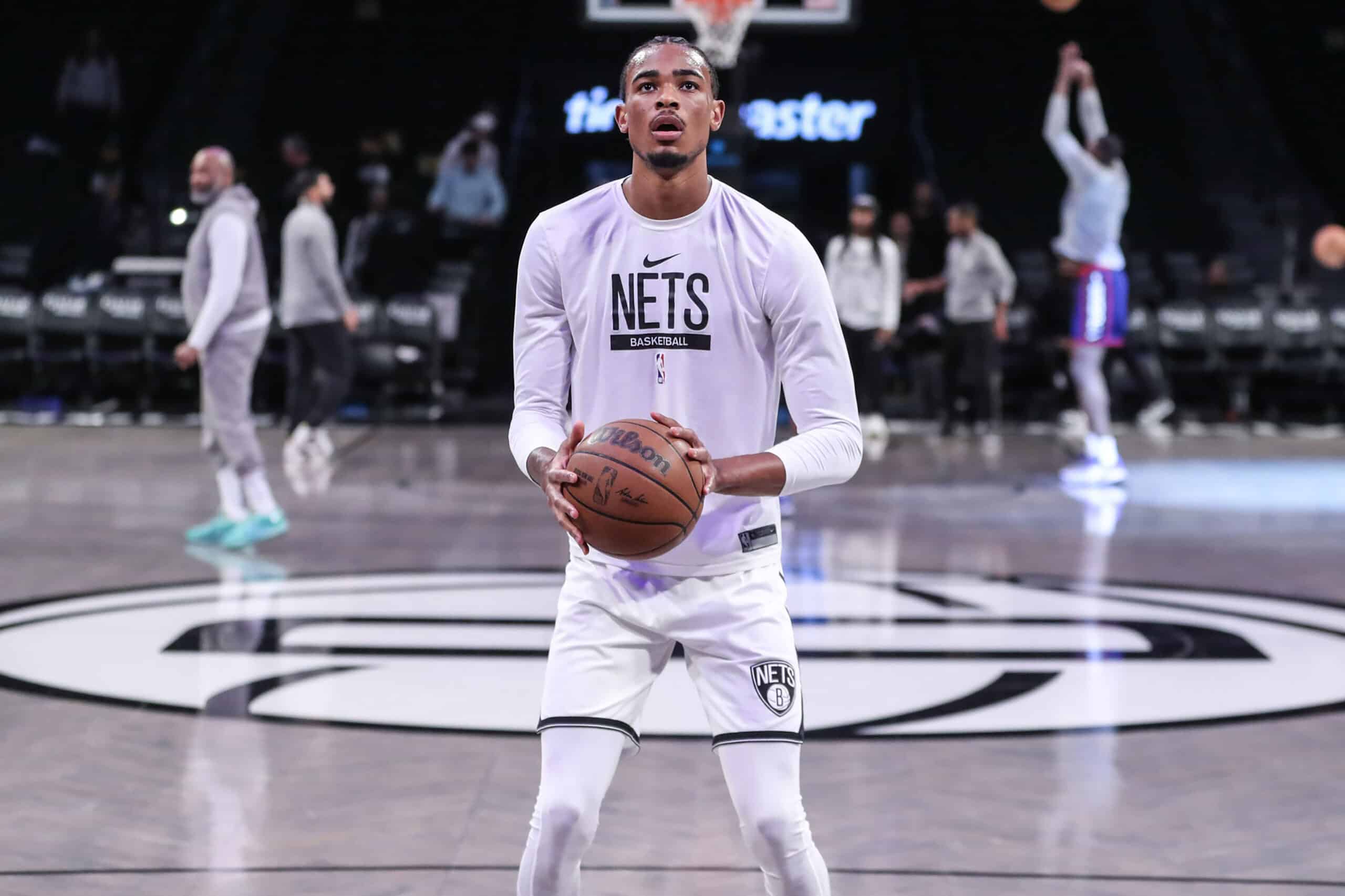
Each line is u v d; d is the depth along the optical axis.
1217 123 39.25
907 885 6.45
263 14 41.31
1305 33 43.91
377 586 13.08
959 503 18.66
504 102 38.97
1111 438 20.61
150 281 29.14
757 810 5.07
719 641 5.20
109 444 23.88
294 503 17.94
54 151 35.06
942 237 28.73
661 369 5.30
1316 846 6.98
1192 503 18.75
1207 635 11.53
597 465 4.90
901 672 10.33
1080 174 19.97
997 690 9.87
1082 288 20.25
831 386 5.23
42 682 9.78
